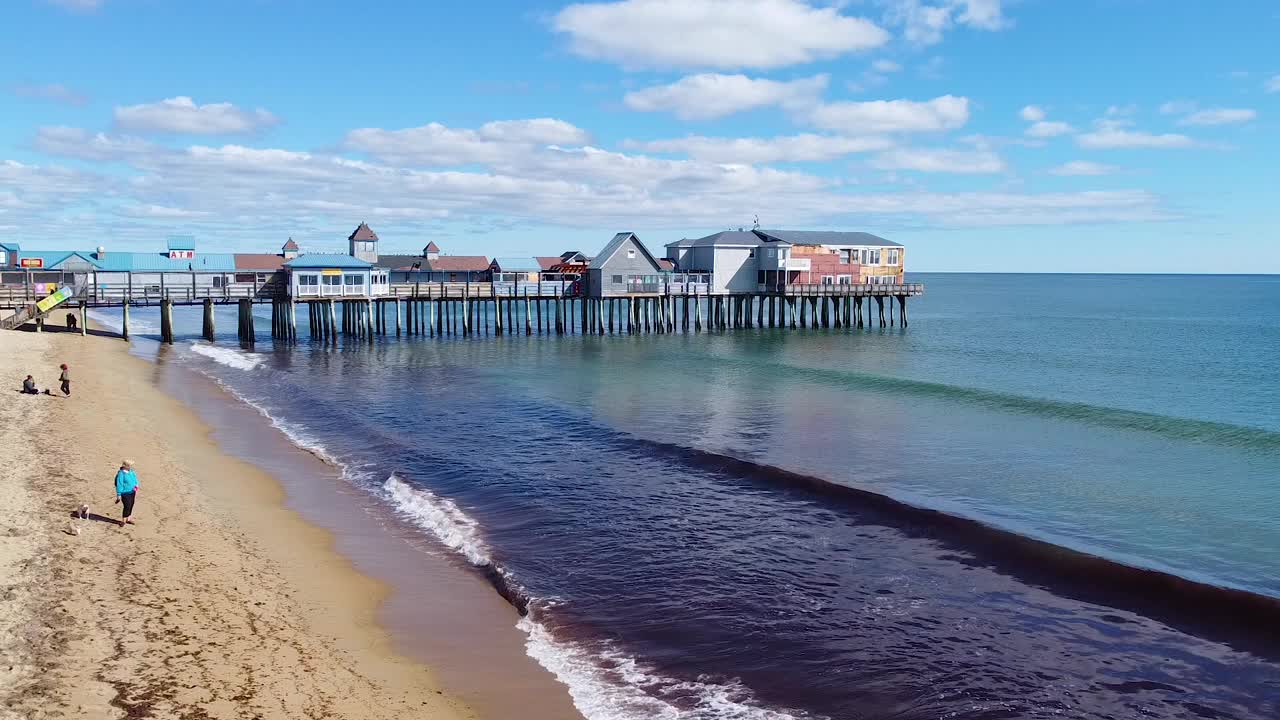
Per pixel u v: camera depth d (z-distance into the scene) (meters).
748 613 15.32
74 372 41.53
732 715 11.87
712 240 76.50
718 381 44.72
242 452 27.44
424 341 67.44
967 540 18.94
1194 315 118.38
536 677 12.80
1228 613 15.04
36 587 13.97
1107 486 24.03
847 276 78.38
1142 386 45.88
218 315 110.69
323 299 63.78
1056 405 37.22
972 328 89.94
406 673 12.59
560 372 48.59
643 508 21.69
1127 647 13.98
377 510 21.41
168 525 18.44
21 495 19.08
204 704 10.77
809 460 27.05
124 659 11.80
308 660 12.57
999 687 12.70
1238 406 39.38
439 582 16.64
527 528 20.12
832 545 18.88
